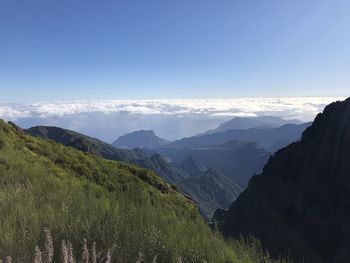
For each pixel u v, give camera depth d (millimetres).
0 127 17234
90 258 5312
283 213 90438
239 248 6895
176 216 8805
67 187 10352
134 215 7426
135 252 5852
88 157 18141
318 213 87125
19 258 5035
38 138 19656
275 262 6711
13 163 12570
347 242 71688
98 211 7367
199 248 6434
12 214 6609
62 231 5973
